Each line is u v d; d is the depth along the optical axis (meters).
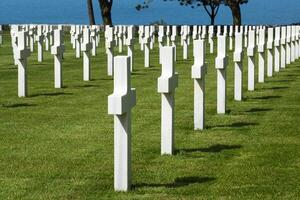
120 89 8.60
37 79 23.42
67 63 30.30
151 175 9.88
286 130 13.41
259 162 10.68
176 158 10.92
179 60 32.62
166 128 11.06
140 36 38.69
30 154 11.29
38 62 30.61
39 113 15.72
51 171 10.14
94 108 16.50
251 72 19.80
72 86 21.34
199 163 10.60
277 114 15.43
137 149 11.62
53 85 21.62
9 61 31.00
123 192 8.95
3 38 53.12
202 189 9.15
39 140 12.47
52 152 11.43
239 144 12.05
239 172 10.05
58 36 20.75
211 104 17.06
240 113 15.55
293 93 19.19
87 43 22.94
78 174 9.95
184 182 9.51
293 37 29.09
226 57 15.27
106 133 13.15
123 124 8.75
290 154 11.25
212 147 11.80
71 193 8.97
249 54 19.64
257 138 12.61
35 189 9.19
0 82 22.42
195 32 39.06
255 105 16.84
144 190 9.07
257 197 8.79
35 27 40.41
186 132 13.17
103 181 9.55
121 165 8.90
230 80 23.02
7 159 10.92
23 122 14.47
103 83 22.22
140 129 13.57
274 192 9.02
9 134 13.07
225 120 14.56
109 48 24.80
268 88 20.42
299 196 8.82
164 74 10.74
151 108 16.42
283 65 26.62
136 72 26.11
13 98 18.47
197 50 13.07
